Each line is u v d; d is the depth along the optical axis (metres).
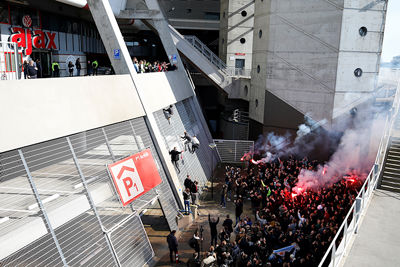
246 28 33.47
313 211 13.90
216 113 43.34
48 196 10.56
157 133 16.55
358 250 5.66
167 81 20.83
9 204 10.02
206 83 41.28
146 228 15.81
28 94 9.80
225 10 34.09
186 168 19.92
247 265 10.87
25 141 9.36
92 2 15.51
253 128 27.14
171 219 15.39
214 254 11.43
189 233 15.45
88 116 12.07
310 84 22.47
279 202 15.66
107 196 12.07
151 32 44.41
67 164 13.91
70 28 22.91
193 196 17.31
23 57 17.47
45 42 19.55
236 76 29.56
